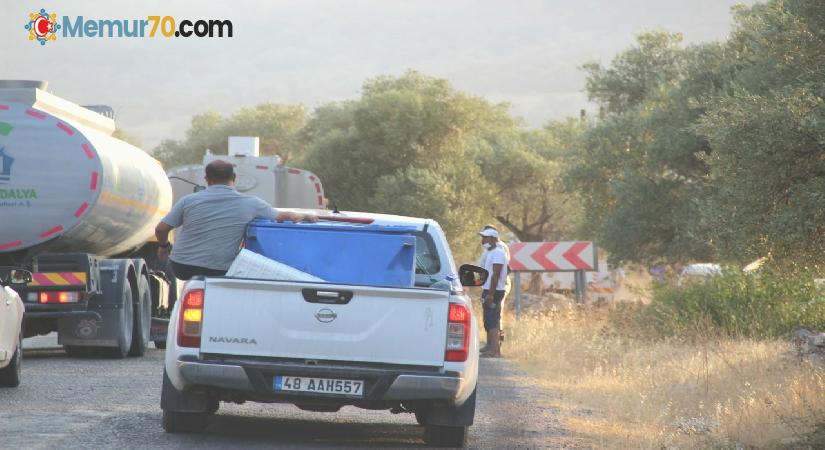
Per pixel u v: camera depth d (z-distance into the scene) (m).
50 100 62.56
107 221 64.81
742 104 52.56
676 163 111.81
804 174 50.81
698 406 44.12
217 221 36.03
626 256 119.31
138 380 52.41
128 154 68.56
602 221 131.12
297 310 32.31
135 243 73.88
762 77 69.00
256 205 36.69
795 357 49.47
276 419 39.69
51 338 86.25
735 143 51.44
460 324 32.59
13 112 61.03
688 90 107.19
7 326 45.09
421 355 32.44
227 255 35.97
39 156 61.12
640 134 122.44
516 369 64.62
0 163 60.91
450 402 33.06
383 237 36.03
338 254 35.94
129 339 67.38
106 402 42.91
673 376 53.03
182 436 34.34
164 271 77.94
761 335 69.19
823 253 51.41
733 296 75.75
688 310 76.94
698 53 109.38
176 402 34.03
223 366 31.97
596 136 129.38
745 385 46.06
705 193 106.56
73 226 61.38
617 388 51.03
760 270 58.31
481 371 62.69
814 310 72.06
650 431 37.53
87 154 61.38
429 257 39.12
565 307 100.31
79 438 33.22
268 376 32.31
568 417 43.09
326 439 35.41
